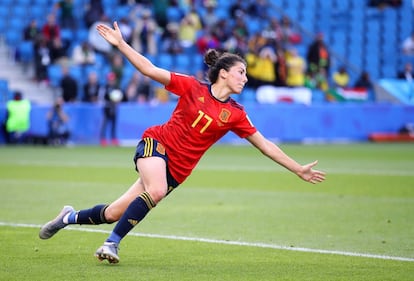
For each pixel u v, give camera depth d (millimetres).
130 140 82688
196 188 45188
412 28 111875
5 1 95500
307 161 63812
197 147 22984
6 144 80938
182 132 22766
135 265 23750
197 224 32188
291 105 87938
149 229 30891
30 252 25734
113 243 22703
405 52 109375
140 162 22766
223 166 59656
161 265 23828
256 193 43000
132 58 22312
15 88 88250
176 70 93000
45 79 88250
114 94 81438
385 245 27594
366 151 75625
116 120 82000
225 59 22781
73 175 51531
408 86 101750
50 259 24562
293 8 108938
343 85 99500
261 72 92188
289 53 95625
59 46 89250
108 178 49812
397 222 33000
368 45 109688
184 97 22828
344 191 44031
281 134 87438
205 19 97688
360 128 91375
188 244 27578
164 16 96375
